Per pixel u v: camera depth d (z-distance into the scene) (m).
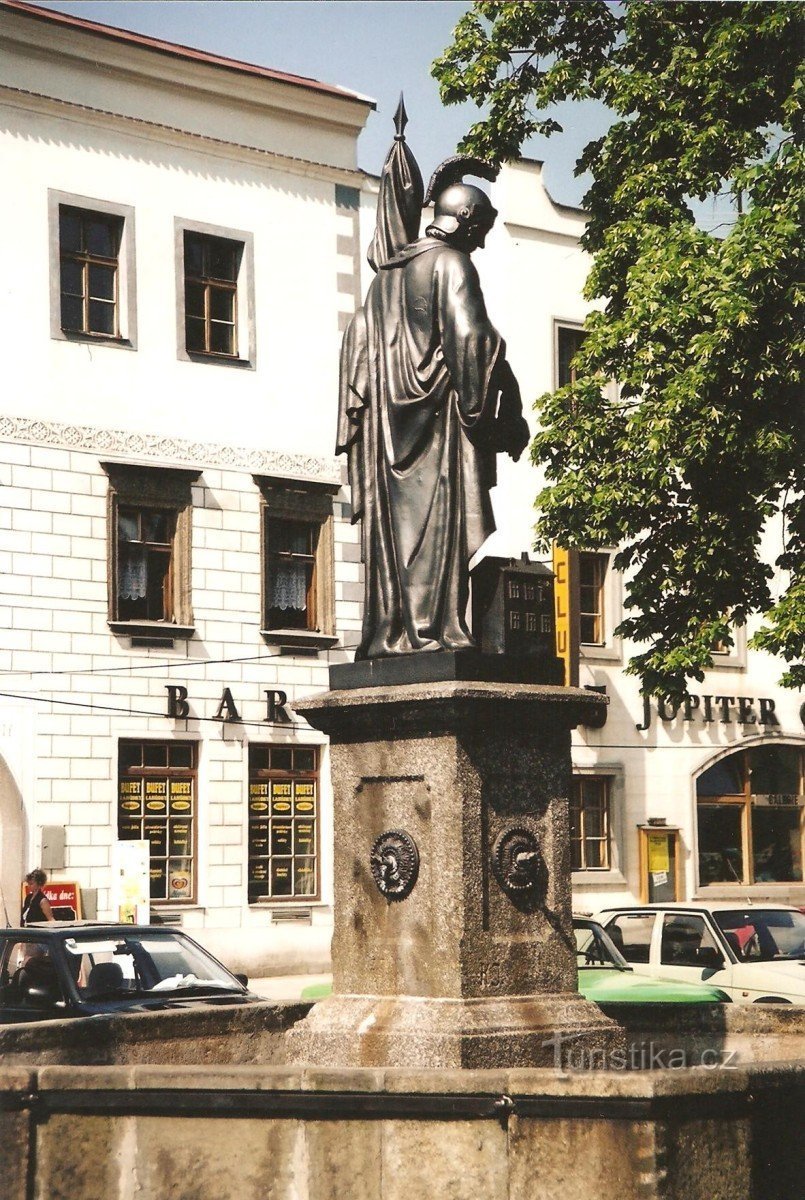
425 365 8.57
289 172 29.61
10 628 25.94
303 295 29.66
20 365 26.34
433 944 7.98
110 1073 6.64
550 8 22.27
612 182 22.16
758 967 17.22
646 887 33.56
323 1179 6.46
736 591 20.81
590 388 21.47
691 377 19.62
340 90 30.16
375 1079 6.40
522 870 8.05
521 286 33.16
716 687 35.19
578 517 21.17
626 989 15.73
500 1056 7.75
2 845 25.64
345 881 8.34
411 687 8.12
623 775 33.69
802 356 19.45
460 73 22.50
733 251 19.58
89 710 26.61
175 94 28.30
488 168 9.15
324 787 29.09
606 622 33.94
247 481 28.66
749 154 20.95
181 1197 6.58
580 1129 6.18
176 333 28.06
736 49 20.89
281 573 29.19
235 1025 9.14
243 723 28.22
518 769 8.16
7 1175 6.64
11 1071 6.70
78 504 26.75
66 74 27.05
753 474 20.02
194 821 27.73
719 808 35.22
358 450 8.93
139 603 27.58
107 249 27.72
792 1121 6.38
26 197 26.58
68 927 14.09
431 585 8.44
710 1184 6.17
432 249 8.72
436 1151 6.35
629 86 21.33
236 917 27.88
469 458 8.48
